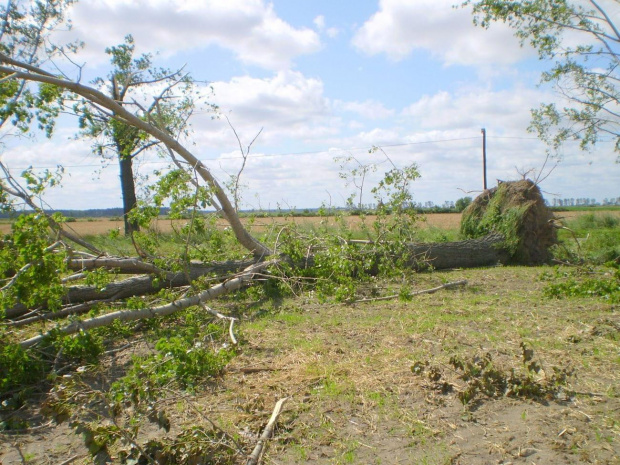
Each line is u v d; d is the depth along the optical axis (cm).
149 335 656
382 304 782
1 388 461
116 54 1827
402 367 471
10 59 884
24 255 527
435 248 1184
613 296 730
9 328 621
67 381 427
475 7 1555
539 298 795
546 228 1295
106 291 781
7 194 762
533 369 429
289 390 430
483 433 351
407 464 317
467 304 752
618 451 322
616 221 2533
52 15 1597
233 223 945
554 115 1598
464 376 412
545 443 335
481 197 1412
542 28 1518
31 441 376
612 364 468
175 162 901
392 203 1082
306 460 326
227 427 368
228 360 484
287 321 678
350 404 399
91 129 1170
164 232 1156
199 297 730
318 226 1181
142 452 310
